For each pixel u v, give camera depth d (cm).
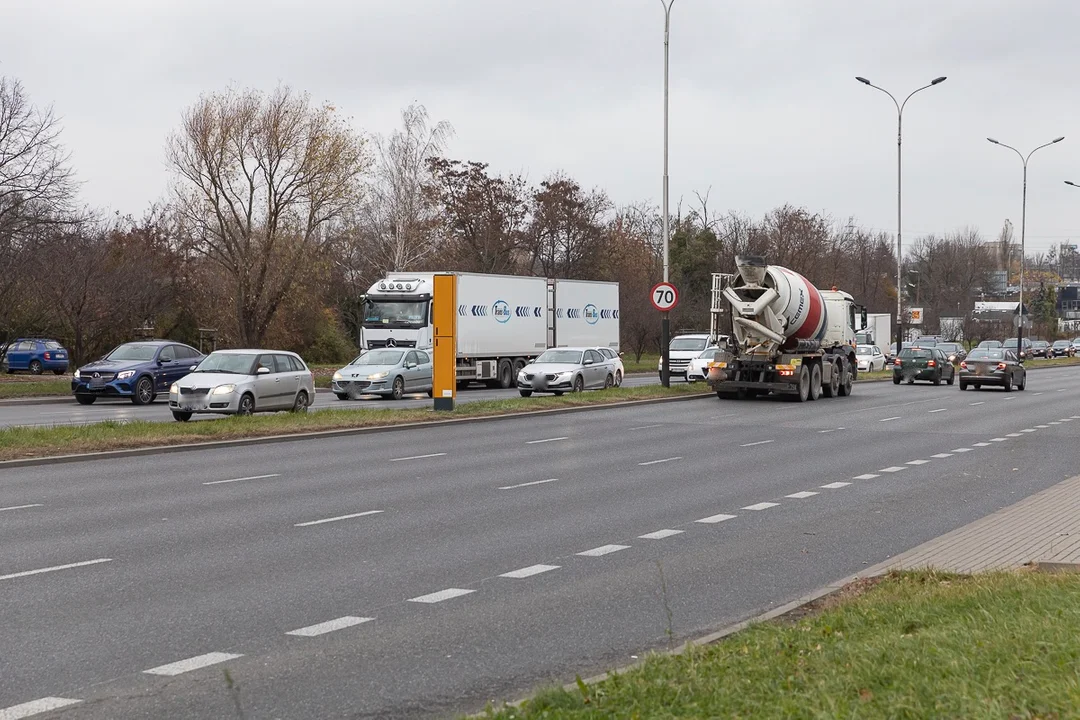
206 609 858
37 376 4884
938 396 4291
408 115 6241
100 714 608
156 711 614
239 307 5012
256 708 623
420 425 2650
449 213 7700
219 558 1068
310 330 6294
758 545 1173
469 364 4516
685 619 850
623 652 753
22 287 4394
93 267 4362
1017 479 1761
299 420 2455
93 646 747
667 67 4031
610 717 548
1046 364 8475
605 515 1367
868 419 3041
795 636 714
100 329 4678
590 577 1002
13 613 839
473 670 705
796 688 584
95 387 3406
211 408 2616
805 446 2289
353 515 1345
